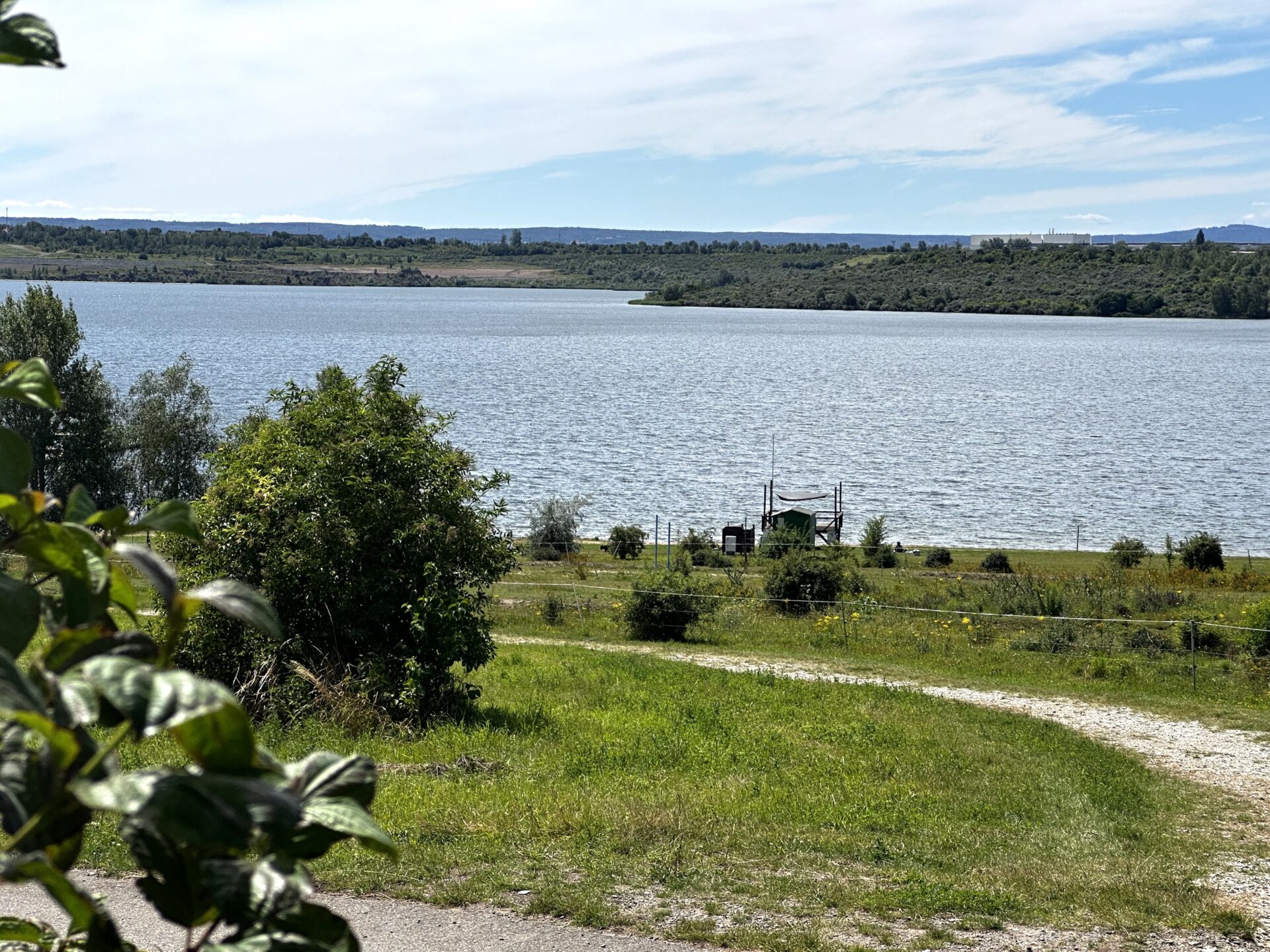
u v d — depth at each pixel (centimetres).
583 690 1859
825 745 1493
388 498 1523
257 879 126
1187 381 14650
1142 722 1823
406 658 1482
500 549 1617
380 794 1087
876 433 9375
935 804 1202
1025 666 2377
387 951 735
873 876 932
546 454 7850
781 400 11706
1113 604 3309
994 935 813
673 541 5334
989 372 15550
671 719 1614
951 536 5700
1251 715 1881
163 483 5650
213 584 129
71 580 138
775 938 783
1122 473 7706
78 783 108
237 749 111
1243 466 8062
